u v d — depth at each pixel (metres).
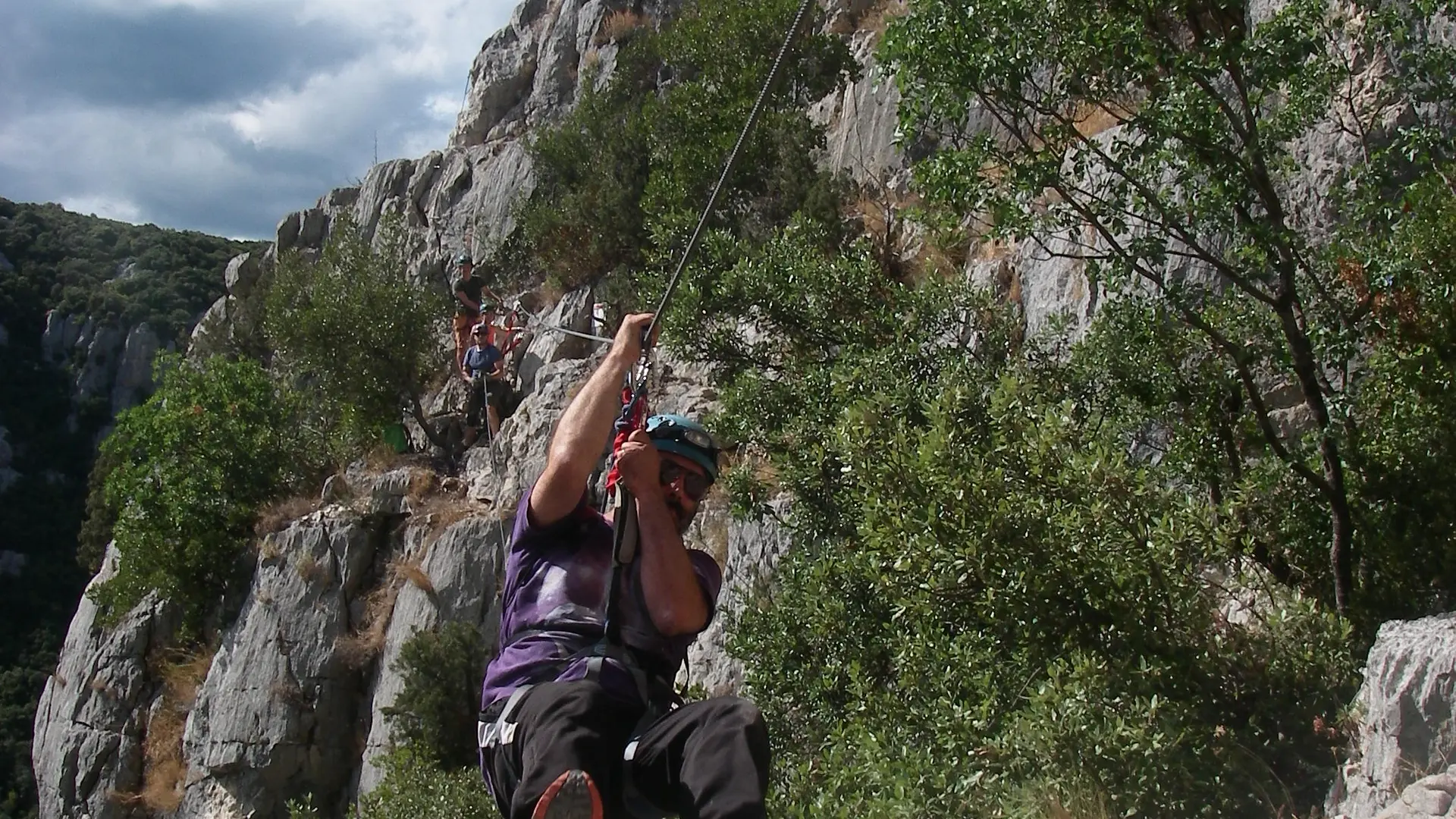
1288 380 9.63
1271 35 8.05
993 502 7.01
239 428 26.23
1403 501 7.90
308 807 19.09
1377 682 5.57
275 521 24.83
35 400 67.69
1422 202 8.05
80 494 64.94
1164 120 8.12
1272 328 8.61
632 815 3.10
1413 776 5.26
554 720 3.09
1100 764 6.18
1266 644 6.79
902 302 11.12
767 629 10.16
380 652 22.28
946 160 8.68
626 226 24.86
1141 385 8.81
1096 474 6.95
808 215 19.78
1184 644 6.76
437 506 23.16
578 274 25.84
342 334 25.78
